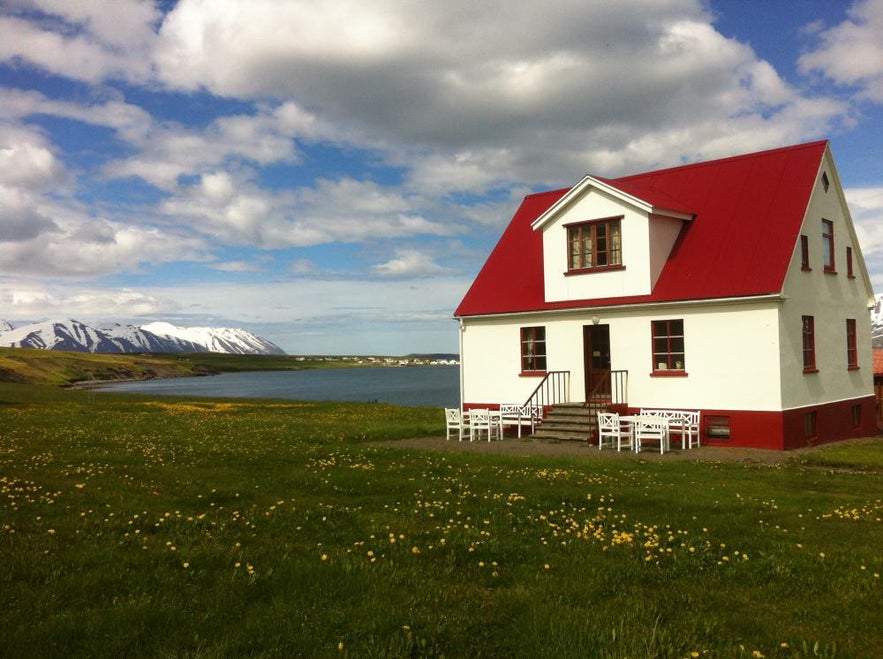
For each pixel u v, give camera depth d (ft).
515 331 89.15
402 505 36.35
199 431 83.66
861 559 26.55
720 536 30.35
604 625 19.25
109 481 42.47
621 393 78.13
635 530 30.76
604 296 79.92
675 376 74.43
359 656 17.37
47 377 421.18
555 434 77.15
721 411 71.26
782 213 74.64
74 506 34.37
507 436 82.69
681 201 84.12
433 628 19.03
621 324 78.59
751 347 69.62
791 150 80.43
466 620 19.63
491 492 40.91
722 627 19.56
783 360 68.90
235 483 42.86
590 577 23.79
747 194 79.41
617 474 49.98
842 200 85.10
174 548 25.84
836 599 22.12
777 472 52.60
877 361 107.55
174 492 39.29
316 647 17.84
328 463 53.42
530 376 87.30
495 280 94.79
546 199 101.96
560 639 18.33
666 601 21.59
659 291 75.41
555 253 84.64
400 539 28.19
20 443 65.00
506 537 29.25
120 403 163.12
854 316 86.89
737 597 22.27
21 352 513.86
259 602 20.84
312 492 40.68
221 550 25.88
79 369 524.11
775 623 20.04
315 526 30.78
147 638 18.26
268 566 24.07
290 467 51.37
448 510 35.04
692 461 59.26
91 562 24.44
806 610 21.09
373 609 20.08
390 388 408.26
